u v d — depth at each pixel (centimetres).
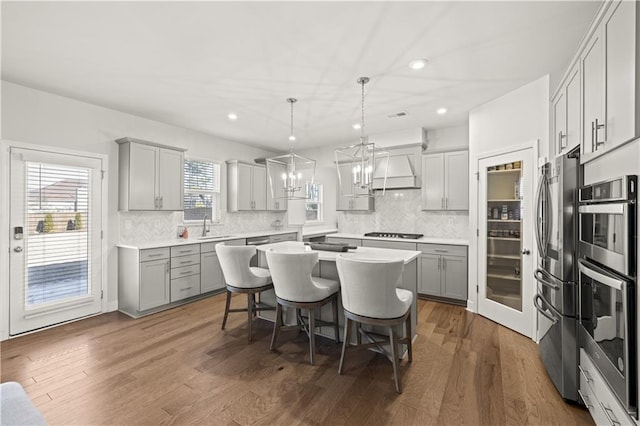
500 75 280
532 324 290
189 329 317
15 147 298
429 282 420
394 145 474
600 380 161
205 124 436
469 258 373
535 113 290
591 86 177
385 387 214
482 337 296
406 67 266
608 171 157
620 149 145
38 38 221
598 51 168
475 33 215
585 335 180
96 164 358
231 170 518
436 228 478
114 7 187
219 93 323
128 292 364
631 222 130
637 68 128
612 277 143
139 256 351
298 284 245
